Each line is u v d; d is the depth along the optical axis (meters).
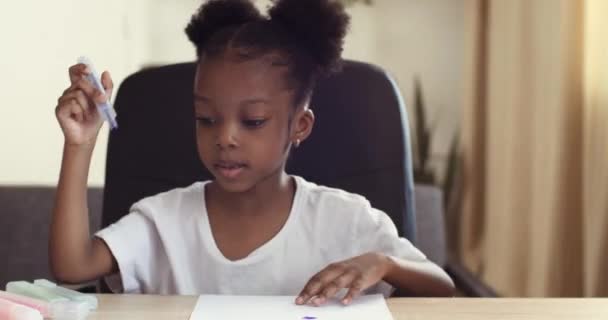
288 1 1.00
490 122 3.05
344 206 1.06
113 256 1.01
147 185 1.30
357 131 1.26
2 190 1.62
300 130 1.02
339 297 0.83
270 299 0.82
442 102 3.53
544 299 0.82
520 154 2.69
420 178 3.39
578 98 2.21
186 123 1.30
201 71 0.95
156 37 3.34
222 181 0.95
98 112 0.92
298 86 0.99
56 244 0.94
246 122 0.93
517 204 2.71
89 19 2.30
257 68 0.94
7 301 0.72
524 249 2.68
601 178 2.00
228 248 1.03
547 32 2.41
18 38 1.84
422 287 0.96
